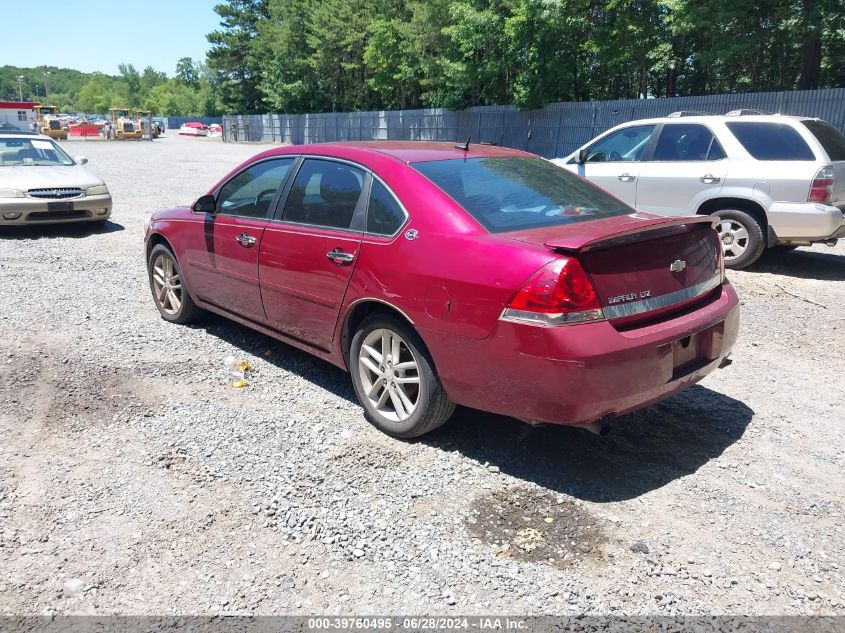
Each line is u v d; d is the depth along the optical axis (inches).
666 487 140.5
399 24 1373.0
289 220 185.2
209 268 215.5
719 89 1031.6
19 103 2191.2
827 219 307.9
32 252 372.2
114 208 548.7
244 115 2322.8
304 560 117.2
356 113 1619.1
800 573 114.8
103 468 146.2
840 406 182.2
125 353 215.2
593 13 914.1
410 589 110.3
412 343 150.8
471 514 130.3
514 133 1092.5
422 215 150.8
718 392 191.0
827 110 685.9
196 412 173.5
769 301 286.4
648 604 107.2
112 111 2608.3
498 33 1024.9
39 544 121.0
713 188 334.3
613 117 909.2
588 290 127.4
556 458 152.3
